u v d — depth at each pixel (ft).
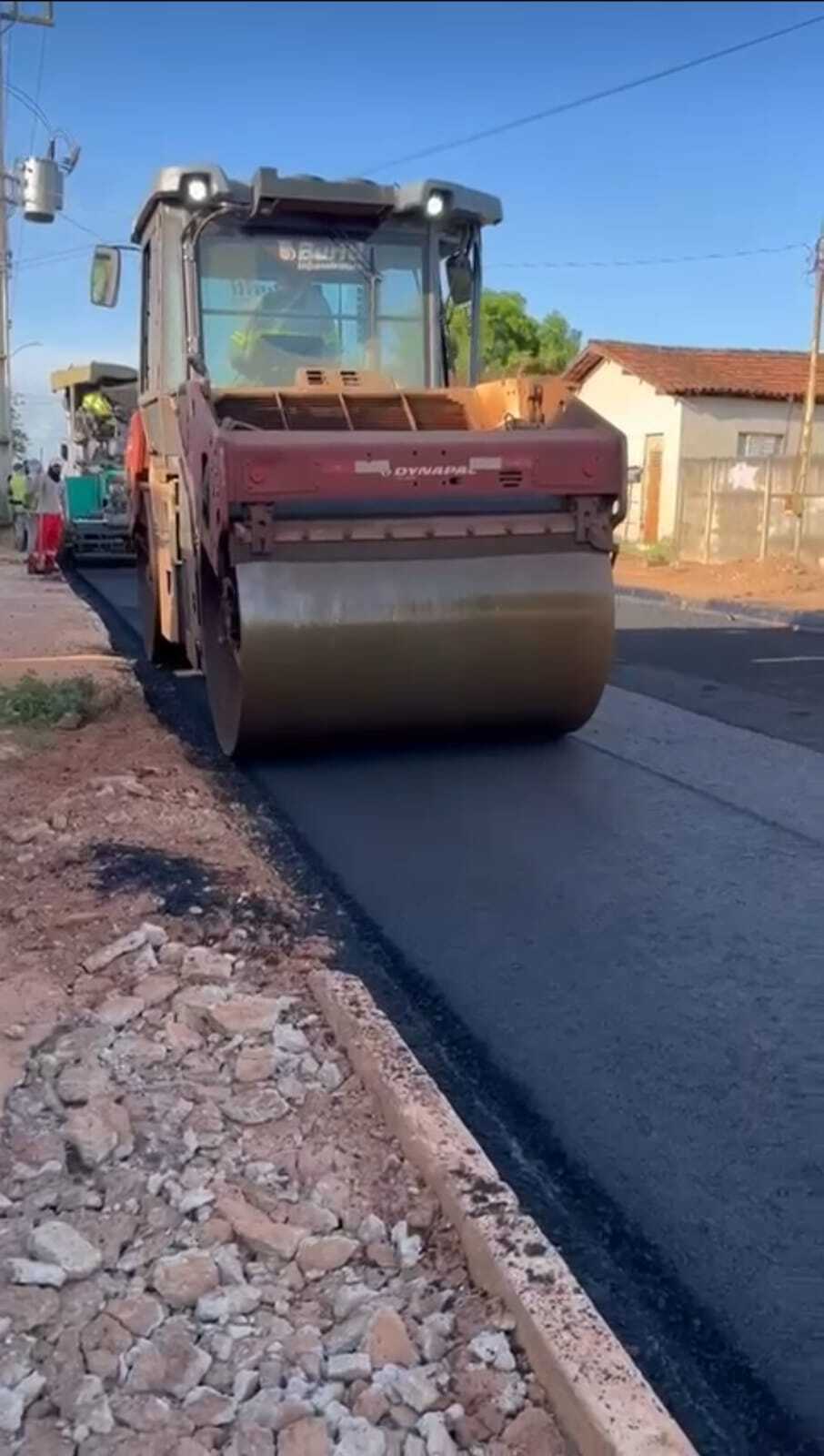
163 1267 9.51
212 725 29.53
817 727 29.45
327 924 17.16
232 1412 8.30
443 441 23.07
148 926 15.61
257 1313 9.23
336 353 28.96
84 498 74.33
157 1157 10.99
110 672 34.50
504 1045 13.96
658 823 21.61
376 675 23.90
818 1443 8.66
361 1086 12.35
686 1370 9.30
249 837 20.79
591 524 24.29
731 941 16.61
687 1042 13.97
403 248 29.14
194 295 28.17
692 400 87.20
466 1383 8.61
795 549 73.77
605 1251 10.56
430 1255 9.92
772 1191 11.33
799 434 89.25
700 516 82.38
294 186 27.37
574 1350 8.50
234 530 22.98
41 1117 11.61
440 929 17.03
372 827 21.44
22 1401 8.36
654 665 39.40
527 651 24.45
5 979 14.48
